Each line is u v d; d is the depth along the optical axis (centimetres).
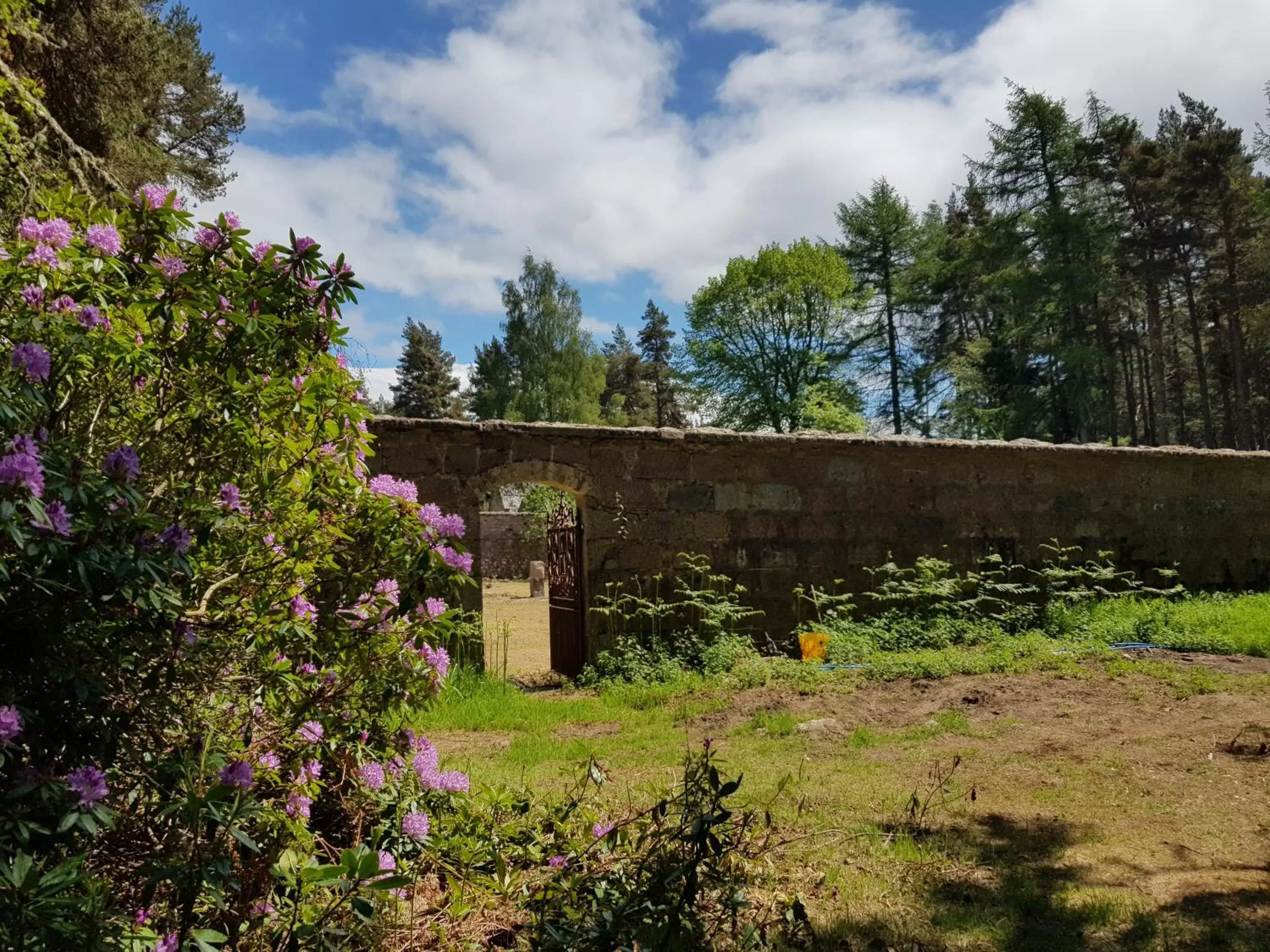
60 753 213
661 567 1040
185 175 1875
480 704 782
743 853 377
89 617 213
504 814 383
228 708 291
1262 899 376
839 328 4209
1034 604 1245
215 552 286
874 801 507
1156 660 938
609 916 290
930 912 364
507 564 3203
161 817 246
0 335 231
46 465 204
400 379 5512
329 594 306
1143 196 3856
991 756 606
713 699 805
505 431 960
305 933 227
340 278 287
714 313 4109
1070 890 386
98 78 1314
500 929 313
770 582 1102
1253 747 600
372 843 294
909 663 902
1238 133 3631
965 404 4312
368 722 312
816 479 1136
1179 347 4728
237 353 269
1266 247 3456
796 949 329
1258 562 1428
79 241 256
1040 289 3900
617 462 1027
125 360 254
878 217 4672
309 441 305
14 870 172
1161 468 1365
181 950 204
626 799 485
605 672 966
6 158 548
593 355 5259
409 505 313
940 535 1205
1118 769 563
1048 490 1281
